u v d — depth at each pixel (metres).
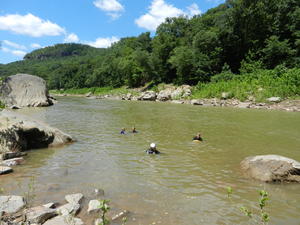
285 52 42.03
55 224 4.59
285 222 5.11
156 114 23.89
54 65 163.38
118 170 8.16
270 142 12.45
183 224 4.95
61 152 10.20
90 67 119.62
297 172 7.41
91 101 43.81
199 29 60.00
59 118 20.28
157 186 6.89
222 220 5.14
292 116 21.81
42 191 6.32
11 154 9.12
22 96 30.19
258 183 7.23
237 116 22.22
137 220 5.05
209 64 49.53
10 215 4.96
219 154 10.30
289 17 47.09
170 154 10.24
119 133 14.58
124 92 61.81
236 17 50.75
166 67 60.97
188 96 41.88
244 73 44.03
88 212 5.23
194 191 6.60
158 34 68.69
